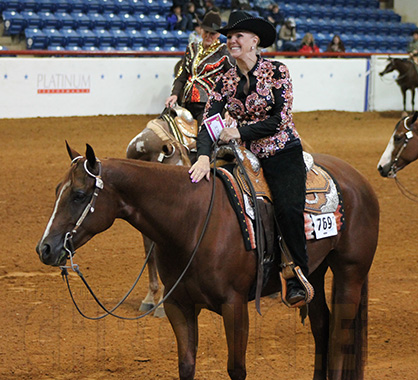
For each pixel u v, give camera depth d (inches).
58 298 434.9
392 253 550.3
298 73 1401.3
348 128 1263.5
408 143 514.6
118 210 255.8
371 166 912.9
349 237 302.8
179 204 260.4
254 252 268.1
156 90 1258.6
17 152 935.0
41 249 239.8
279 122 270.2
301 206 271.7
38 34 1385.3
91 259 523.2
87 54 1232.2
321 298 314.7
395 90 1518.2
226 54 412.2
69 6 1486.2
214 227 261.7
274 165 276.2
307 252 285.4
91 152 242.7
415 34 1510.8
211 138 276.2
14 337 367.2
